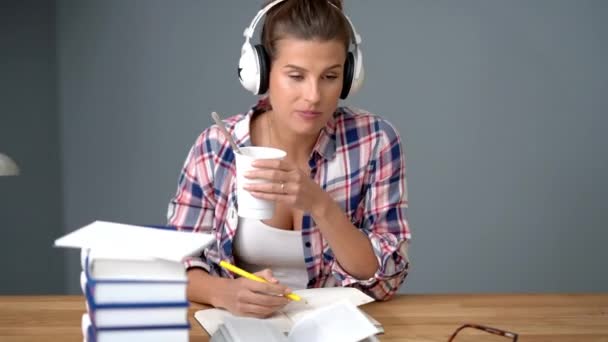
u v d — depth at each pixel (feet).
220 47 9.04
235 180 5.24
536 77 9.27
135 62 9.00
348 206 5.30
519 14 9.12
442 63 9.19
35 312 4.50
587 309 4.74
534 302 4.86
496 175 9.43
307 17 4.55
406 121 9.27
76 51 8.93
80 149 9.11
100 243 3.31
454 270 9.57
